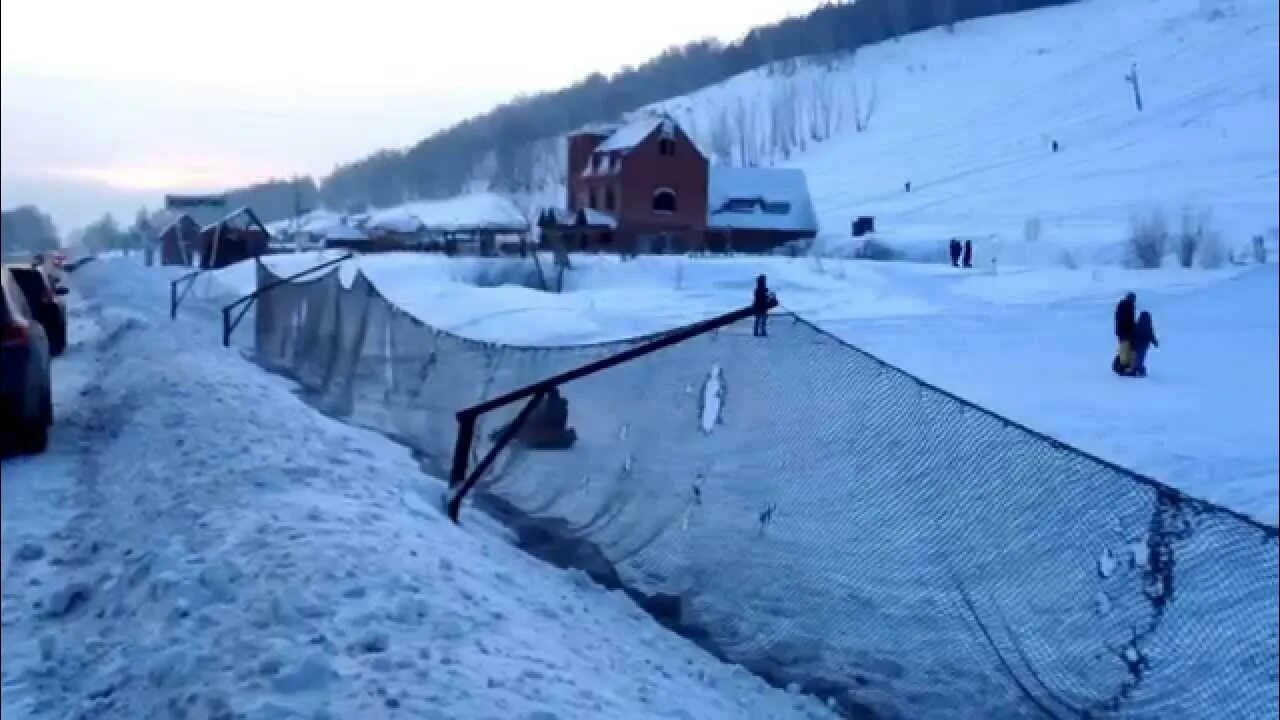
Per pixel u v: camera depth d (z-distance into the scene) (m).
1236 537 7.88
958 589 7.38
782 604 7.84
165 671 6.07
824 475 8.56
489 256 61.44
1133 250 55.06
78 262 89.31
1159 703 6.49
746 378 9.30
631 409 10.11
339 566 7.04
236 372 19.11
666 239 74.50
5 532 9.90
